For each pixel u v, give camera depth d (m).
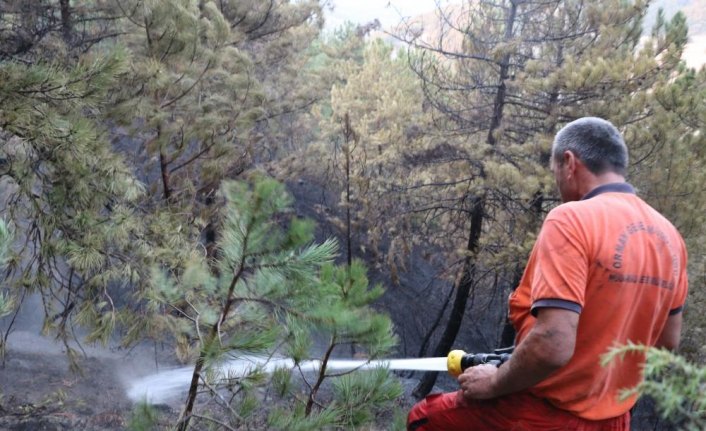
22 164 5.52
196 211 7.73
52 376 8.22
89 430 6.21
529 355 1.84
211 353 2.46
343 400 2.76
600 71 9.52
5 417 6.29
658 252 1.96
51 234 5.67
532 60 10.54
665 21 10.74
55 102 5.61
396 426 2.82
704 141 9.71
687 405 1.08
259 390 2.82
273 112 11.84
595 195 2.06
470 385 2.10
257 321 2.65
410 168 12.14
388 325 2.73
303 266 2.41
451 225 13.54
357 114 14.80
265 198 2.33
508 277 12.28
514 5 11.27
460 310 12.51
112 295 7.01
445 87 12.38
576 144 2.11
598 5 10.77
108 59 5.38
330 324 2.57
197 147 8.73
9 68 5.22
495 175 10.06
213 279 2.57
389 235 12.77
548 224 1.95
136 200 6.80
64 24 8.88
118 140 8.23
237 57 8.57
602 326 1.89
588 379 1.92
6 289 5.83
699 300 9.03
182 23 7.45
